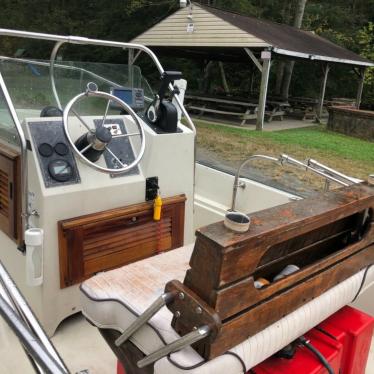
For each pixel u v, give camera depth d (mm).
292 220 1079
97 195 1827
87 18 15055
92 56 13852
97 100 2258
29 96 2154
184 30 9758
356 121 7918
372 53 14594
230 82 16531
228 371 1045
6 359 1713
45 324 1821
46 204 1689
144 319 1105
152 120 2072
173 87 2098
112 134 1937
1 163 1887
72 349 1826
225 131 7781
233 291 991
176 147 2078
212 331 959
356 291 1465
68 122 1805
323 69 10836
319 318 1309
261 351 1118
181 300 1026
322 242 1415
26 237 1619
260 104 8469
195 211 2949
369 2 16359
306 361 1277
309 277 1247
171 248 2150
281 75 14984
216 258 943
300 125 9633
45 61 2178
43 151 1722
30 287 1845
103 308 1321
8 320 938
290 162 2059
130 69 2484
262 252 1022
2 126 1967
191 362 1011
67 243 1754
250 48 9086
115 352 1328
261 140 6930
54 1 14812
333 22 16234
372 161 5629
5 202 1928
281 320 1181
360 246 1431
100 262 1880
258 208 2701
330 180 1950
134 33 14320
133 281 1401
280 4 15797
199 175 3045
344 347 1418
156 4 14047
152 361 1062
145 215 1998
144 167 1985
